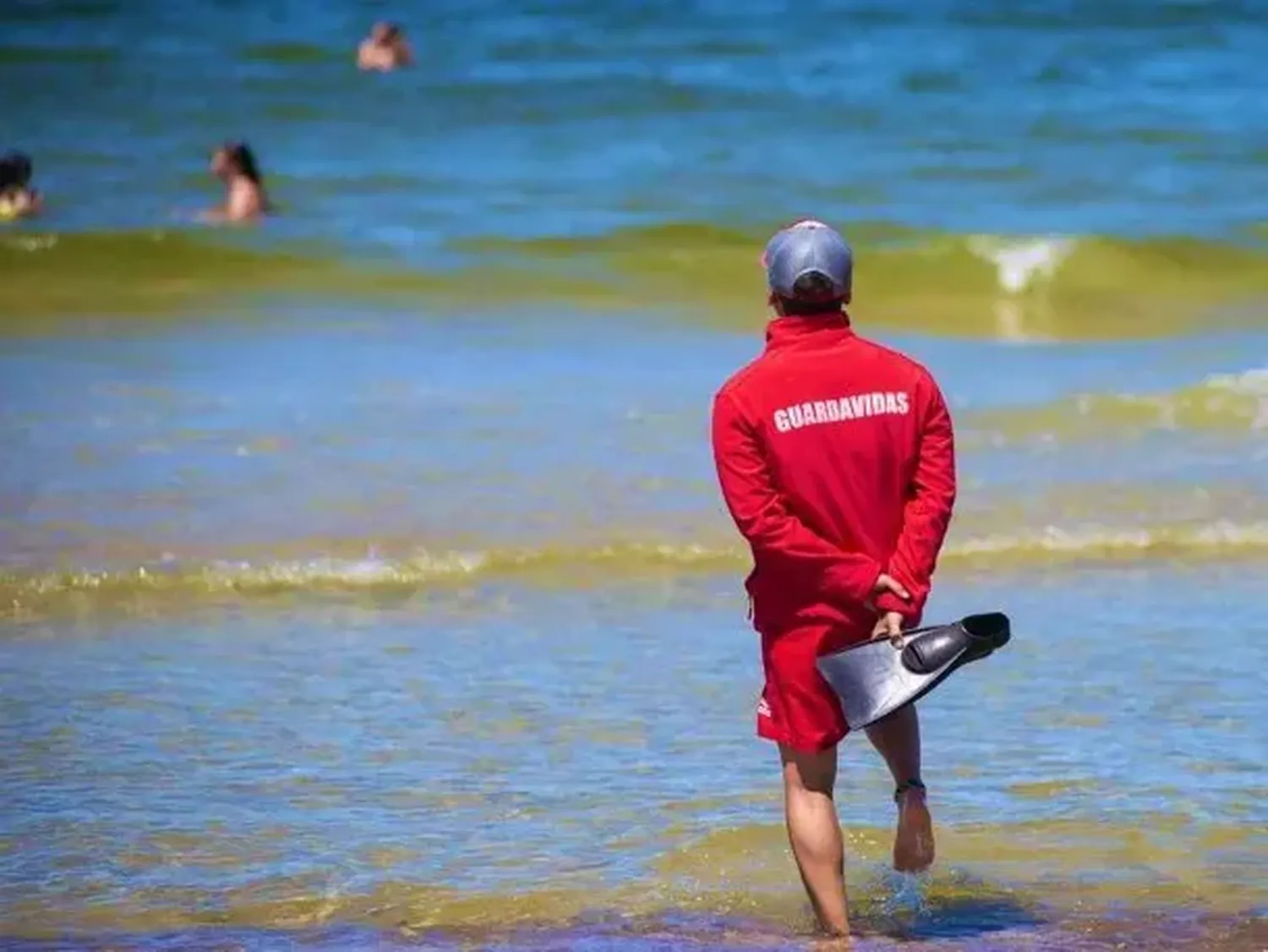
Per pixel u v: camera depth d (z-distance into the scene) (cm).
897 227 7494
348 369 4972
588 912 2058
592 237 7081
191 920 2034
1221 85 10656
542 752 2573
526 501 3766
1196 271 6725
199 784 2456
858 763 2548
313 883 2144
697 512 3712
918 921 2027
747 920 2036
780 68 11119
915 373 1925
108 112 9888
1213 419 4372
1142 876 2148
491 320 5719
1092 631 3066
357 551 3472
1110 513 3691
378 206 7725
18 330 5491
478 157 8850
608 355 5184
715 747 2592
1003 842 2244
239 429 4297
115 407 4503
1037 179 8475
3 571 3334
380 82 10569
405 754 2567
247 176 7519
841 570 1881
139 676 2884
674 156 8894
